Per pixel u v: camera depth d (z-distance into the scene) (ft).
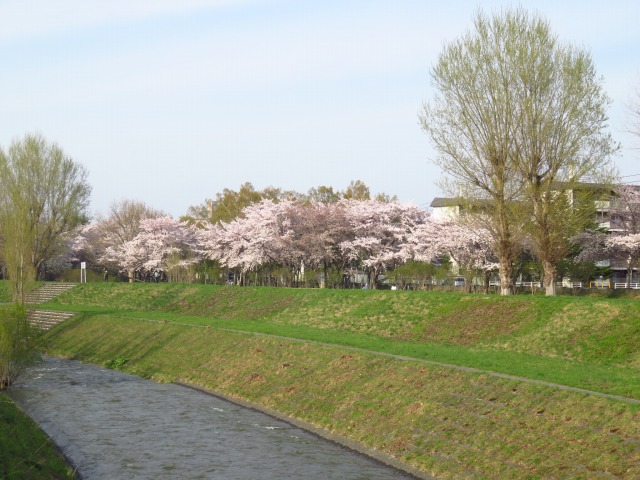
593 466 62.39
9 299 266.77
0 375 130.41
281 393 112.98
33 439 85.25
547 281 148.77
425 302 157.58
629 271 217.56
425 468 74.08
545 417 73.41
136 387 134.00
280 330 155.02
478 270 216.54
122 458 82.64
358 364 109.91
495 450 71.46
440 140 156.25
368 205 254.68
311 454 83.61
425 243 231.30
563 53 148.77
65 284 288.51
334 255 254.47
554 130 146.41
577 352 109.70
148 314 213.66
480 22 153.38
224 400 119.65
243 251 272.31
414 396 91.45
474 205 156.97
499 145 149.48
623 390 76.07
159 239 307.37
